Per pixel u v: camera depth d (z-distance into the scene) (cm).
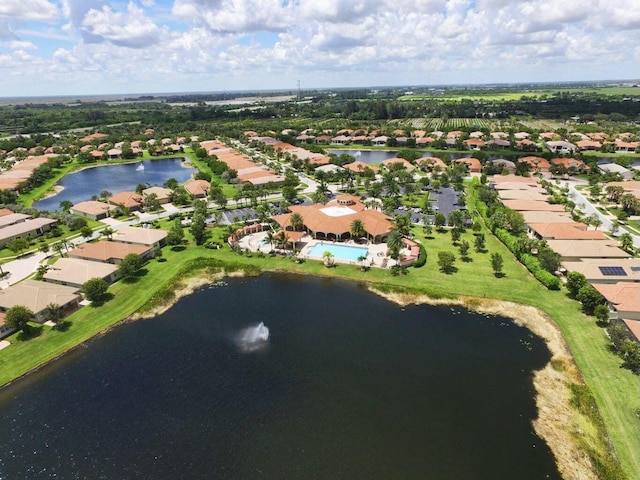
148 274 9812
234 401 5925
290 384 6262
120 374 6544
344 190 17438
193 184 17600
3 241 11488
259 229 12669
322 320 8025
